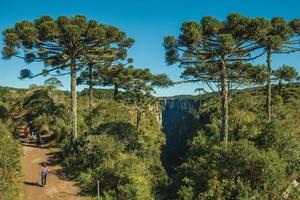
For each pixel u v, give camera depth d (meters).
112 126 36.53
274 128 26.69
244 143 24.48
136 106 48.28
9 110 47.41
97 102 55.06
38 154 35.25
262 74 33.56
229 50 29.34
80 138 34.16
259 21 27.77
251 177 23.31
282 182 22.75
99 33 31.92
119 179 26.70
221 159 24.55
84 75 46.41
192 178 25.64
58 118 42.28
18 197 24.45
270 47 29.23
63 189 27.22
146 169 30.67
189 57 30.77
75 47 33.41
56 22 31.72
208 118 49.91
